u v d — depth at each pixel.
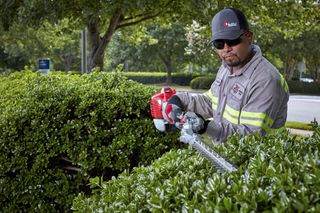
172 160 2.29
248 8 7.45
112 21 8.93
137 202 1.97
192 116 2.25
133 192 2.11
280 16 8.01
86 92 4.05
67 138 3.93
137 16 9.21
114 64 43.97
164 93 2.70
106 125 3.95
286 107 2.83
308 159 1.71
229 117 2.81
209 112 3.13
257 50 2.76
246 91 2.71
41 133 3.96
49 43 20.56
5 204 4.16
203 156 2.10
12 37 17.62
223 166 1.91
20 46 21.95
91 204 2.39
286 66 38.22
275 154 1.99
